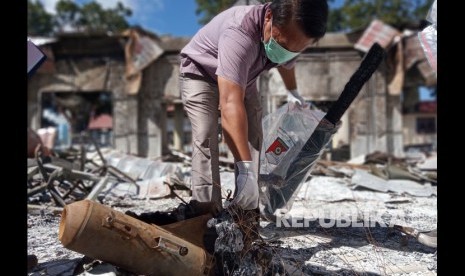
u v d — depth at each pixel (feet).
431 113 97.66
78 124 87.35
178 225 7.29
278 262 7.83
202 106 8.41
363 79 9.86
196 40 8.68
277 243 9.94
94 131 93.61
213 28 8.40
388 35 45.80
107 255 6.19
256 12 7.80
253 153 9.29
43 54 10.28
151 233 6.44
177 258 6.51
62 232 5.98
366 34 45.78
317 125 10.16
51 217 12.97
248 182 7.11
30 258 7.57
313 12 7.13
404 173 24.58
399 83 46.52
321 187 20.90
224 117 7.25
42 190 14.83
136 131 48.49
